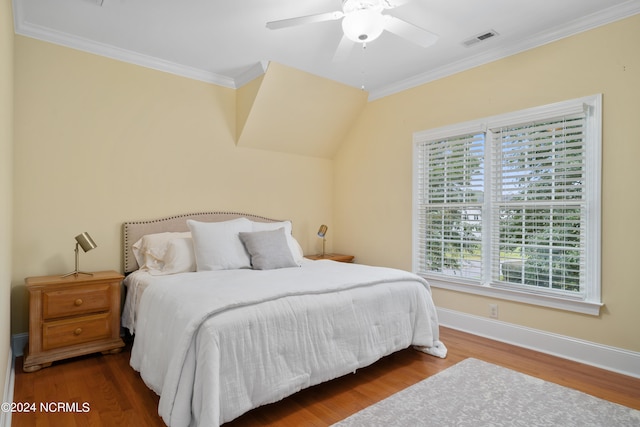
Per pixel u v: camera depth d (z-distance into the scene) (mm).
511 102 3102
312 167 4680
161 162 3496
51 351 2586
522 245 3031
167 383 1744
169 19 2699
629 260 2500
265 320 1955
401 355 2873
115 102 3232
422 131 3787
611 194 2578
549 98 2877
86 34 2938
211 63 3518
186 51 3250
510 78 3111
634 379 2426
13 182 2713
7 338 2176
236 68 3637
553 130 2861
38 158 2869
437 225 3686
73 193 3027
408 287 2785
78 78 3045
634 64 2482
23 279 2797
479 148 3340
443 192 3635
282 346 1993
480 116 3312
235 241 3227
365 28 2240
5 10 1852
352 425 1909
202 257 3014
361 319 2406
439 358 2799
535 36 2924
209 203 3822
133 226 3271
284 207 4418
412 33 2328
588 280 2680
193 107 3695
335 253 4801
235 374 1805
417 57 3354
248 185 4113
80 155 3059
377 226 4273
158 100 3473
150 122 3430
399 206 4027
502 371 2555
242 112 3889
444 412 2029
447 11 2578
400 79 3912
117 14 2633
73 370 2541
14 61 2709
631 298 2488
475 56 3305
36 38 2852
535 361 2729
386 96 4172
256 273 2809
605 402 2131
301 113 4090
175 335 1880
